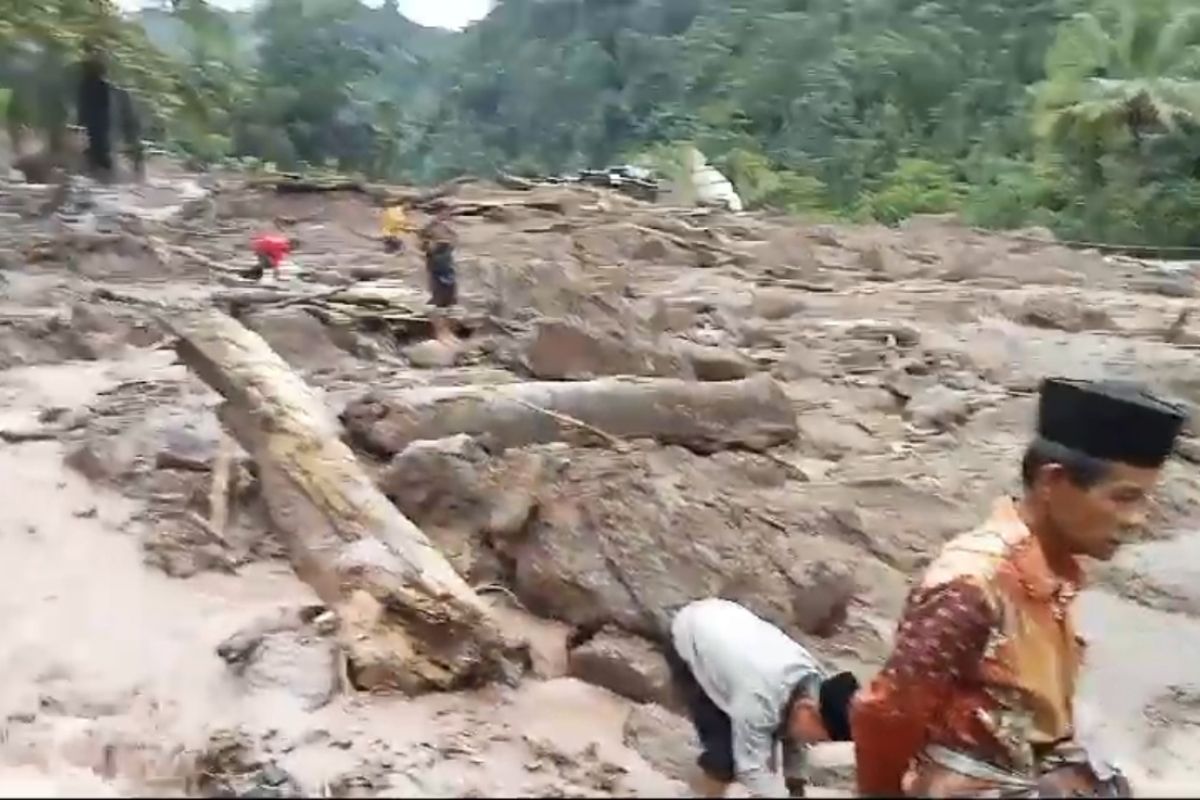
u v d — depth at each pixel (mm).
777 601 9289
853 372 18125
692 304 21641
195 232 36281
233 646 8812
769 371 17844
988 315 23219
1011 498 4551
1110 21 50125
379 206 41531
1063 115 45125
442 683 8469
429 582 8875
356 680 8453
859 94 66062
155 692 8297
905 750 4090
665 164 62312
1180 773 7602
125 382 16797
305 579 10195
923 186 54938
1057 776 4164
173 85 51656
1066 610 4262
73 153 47469
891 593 10281
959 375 17844
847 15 73750
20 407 15844
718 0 90188
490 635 8703
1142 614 10555
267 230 37719
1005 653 4078
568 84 90562
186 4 66000
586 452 11484
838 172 61656
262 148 70375
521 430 12320
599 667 8633
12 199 36438
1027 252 32062
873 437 14867
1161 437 4109
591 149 86812
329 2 81000
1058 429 4188
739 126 70938
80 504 12102
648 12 94812
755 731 5668
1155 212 42250
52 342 19297
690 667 5988
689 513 9961
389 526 9844
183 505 11922
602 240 30094
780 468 12969
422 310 19453
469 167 86062
